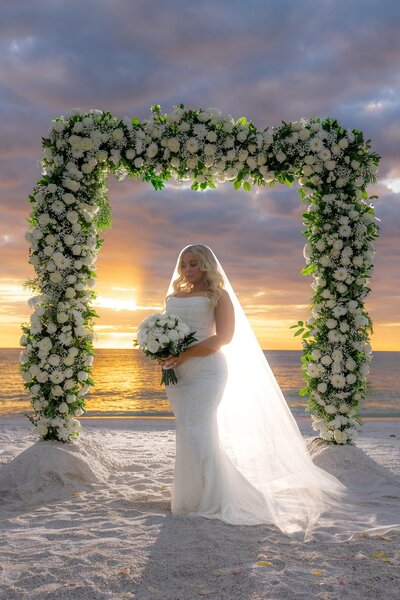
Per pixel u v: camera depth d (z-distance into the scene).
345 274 6.46
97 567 3.38
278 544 3.84
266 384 5.35
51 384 6.09
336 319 6.60
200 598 2.96
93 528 4.21
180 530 4.14
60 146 6.25
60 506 4.95
